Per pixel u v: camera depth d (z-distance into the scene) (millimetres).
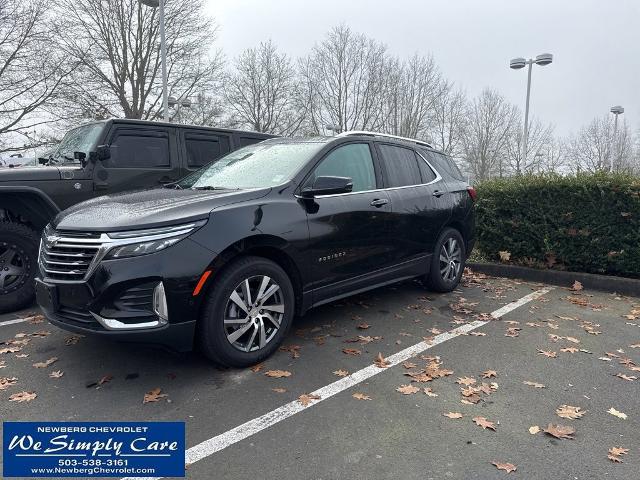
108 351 3957
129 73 27234
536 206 6977
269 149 4734
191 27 28156
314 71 40188
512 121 47656
